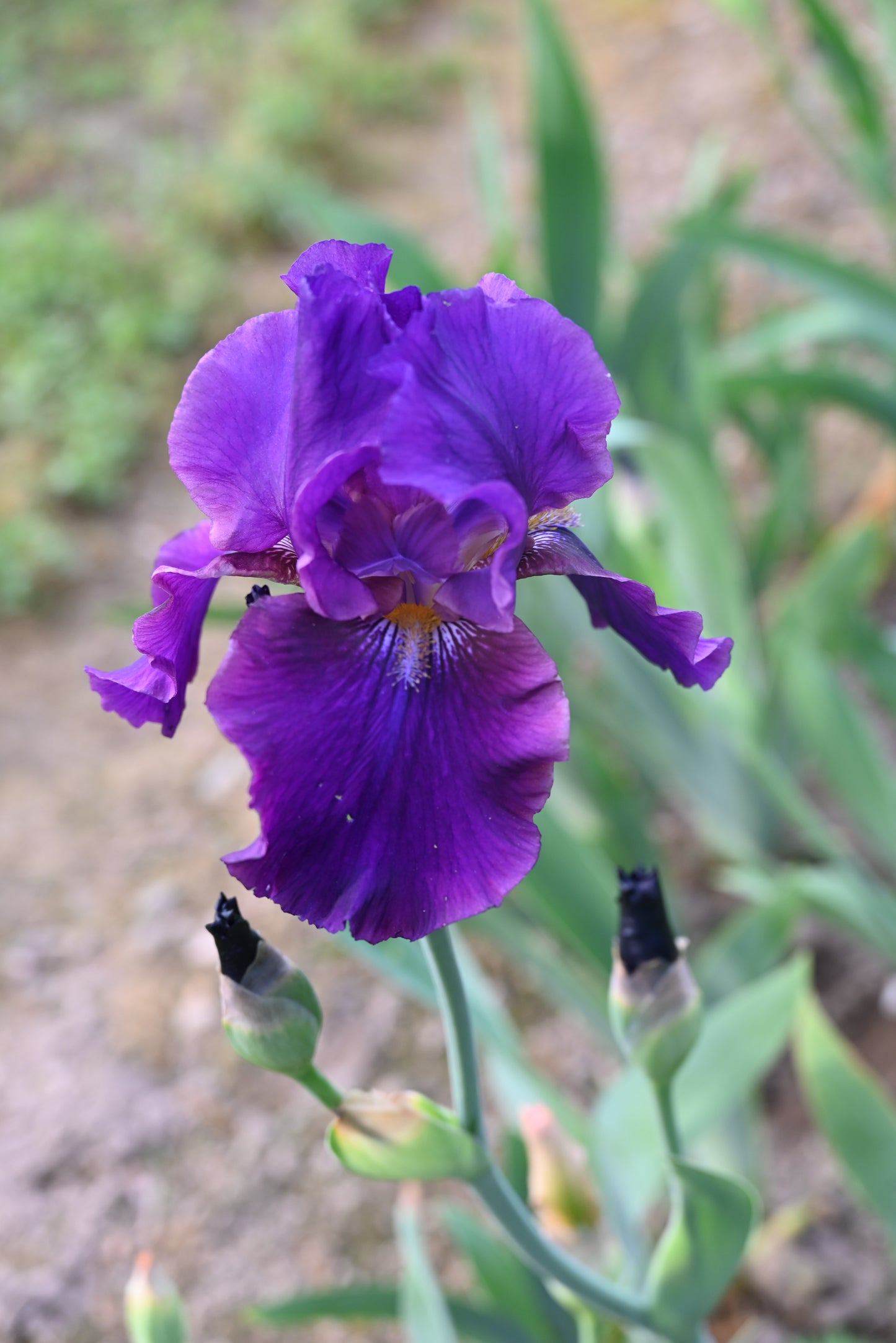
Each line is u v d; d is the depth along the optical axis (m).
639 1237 0.50
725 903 0.90
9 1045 0.89
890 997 0.81
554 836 0.62
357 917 0.28
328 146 2.00
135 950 0.94
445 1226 0.65
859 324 0.88
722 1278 0.40
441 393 0.29
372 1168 0.36
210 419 0.31
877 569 1.00
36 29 2.41
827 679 0.64
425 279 0.79
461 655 0.29
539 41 0.77
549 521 0.33
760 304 1.40
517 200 1.76
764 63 1.86
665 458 0.64
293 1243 0.76
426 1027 0.86
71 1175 0.81
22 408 1.53
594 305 0.83
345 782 0.28
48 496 1.42
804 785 0.96
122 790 1.09
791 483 0.93
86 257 1.72
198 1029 0.88
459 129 2.04
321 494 0.29
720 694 0.71
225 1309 0.73
